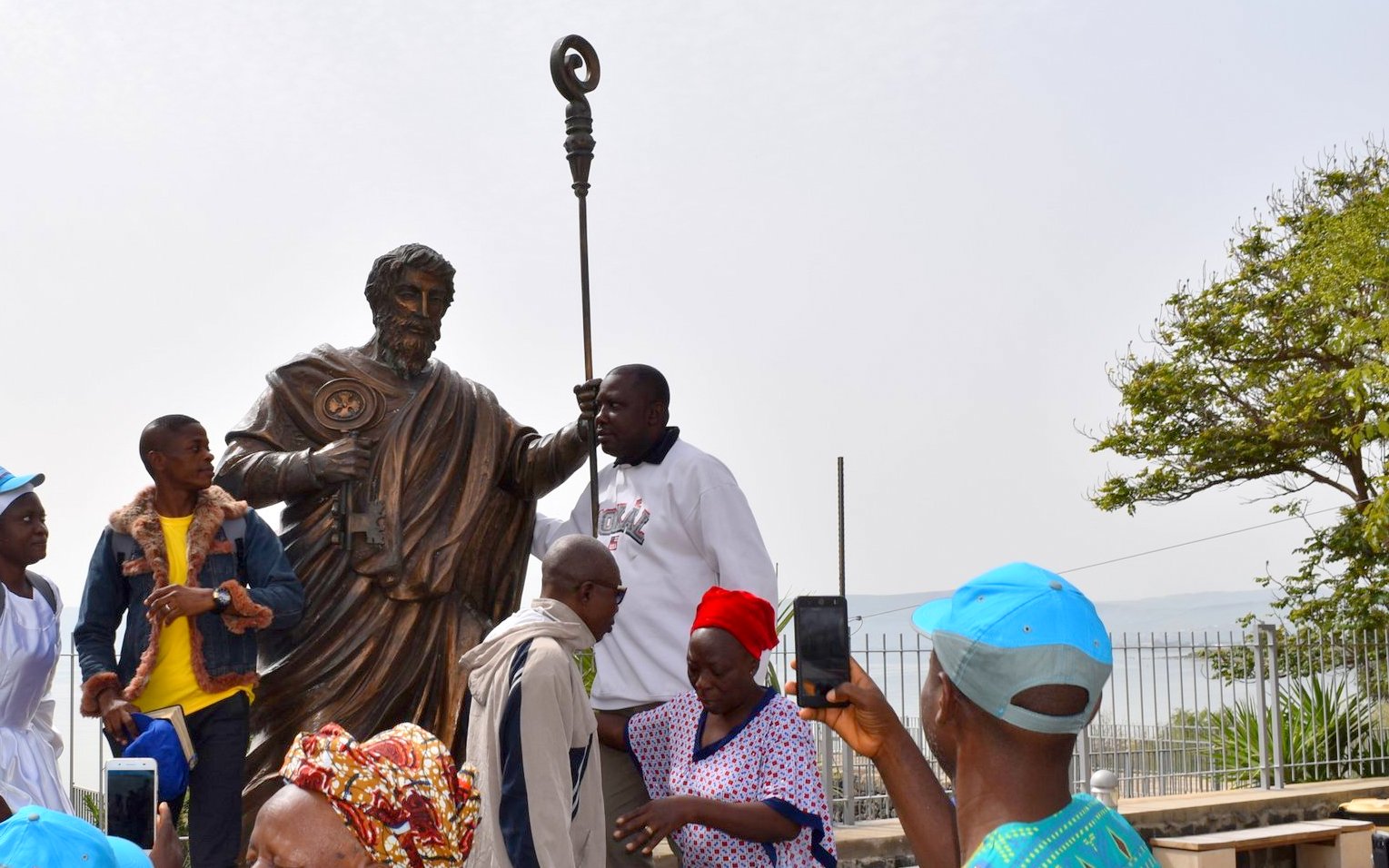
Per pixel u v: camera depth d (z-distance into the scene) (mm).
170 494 5309
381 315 6379
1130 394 18828
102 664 5129
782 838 4223
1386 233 16141
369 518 6082
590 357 6344
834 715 3186
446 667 6203
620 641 5633
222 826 5160
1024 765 2256
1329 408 17406
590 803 4324
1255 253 18453
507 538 6559
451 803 2277
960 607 2314
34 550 5340
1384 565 17094
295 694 6027
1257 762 10766
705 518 5574
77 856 2211
